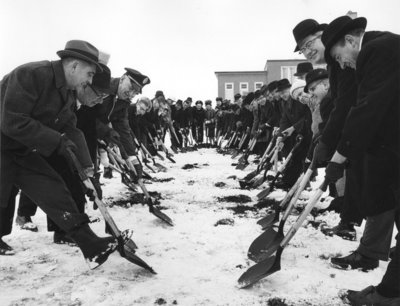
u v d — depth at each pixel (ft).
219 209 17.11
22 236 13.05
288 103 21.71
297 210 16.26
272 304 8.29
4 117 9.37
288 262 10.68
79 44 9.99
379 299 7.78
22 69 9.59
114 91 16.53
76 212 10.11
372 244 9.95
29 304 8.39
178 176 27.45
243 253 11.45
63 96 10.25
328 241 12.34
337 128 10.57
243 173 28.43
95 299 8.54
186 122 53.83
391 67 7.61
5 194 10.07
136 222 14.99
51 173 10.10
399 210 8.53
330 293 8.77
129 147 19.20
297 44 13.17
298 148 19.29
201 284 9.36
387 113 8.05
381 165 8.52
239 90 94.27
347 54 8.84
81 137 11.59
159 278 9.72
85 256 9.99
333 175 9.16
